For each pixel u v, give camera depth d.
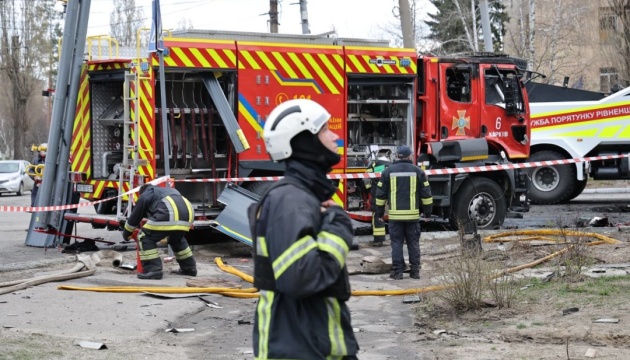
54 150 13.61
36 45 61.34
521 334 7.46
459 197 15.12
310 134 3.68
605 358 6.52
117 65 13.11
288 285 3.44
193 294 9.64
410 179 10.96
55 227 13.55
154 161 12.64
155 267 10.63
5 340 7.09
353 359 3.65
